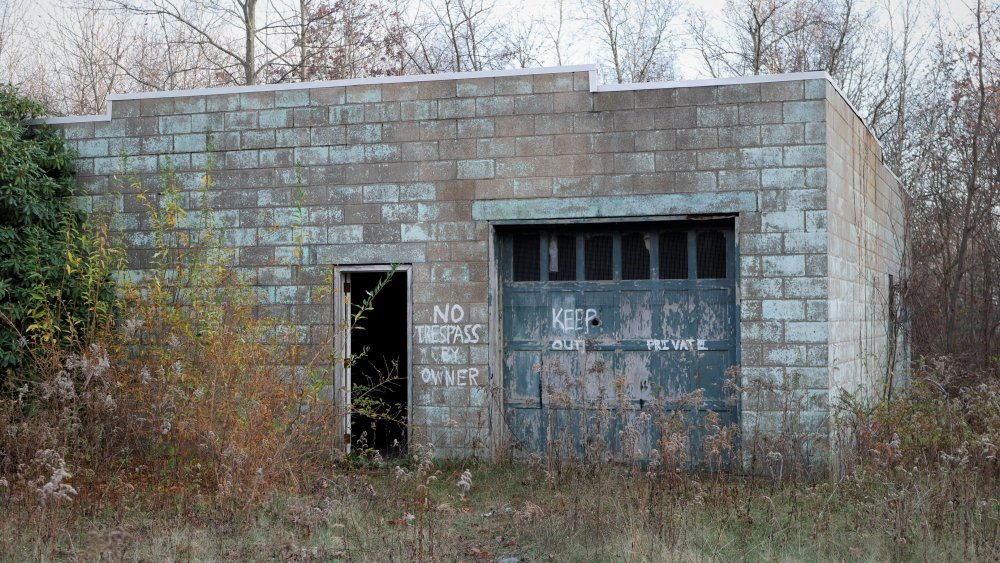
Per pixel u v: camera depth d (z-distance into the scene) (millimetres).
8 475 8828
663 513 8016
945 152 22562
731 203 10805
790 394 10508
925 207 22578
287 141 11969
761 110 10766
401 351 14984
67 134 12484
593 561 7309
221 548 7355
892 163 26906
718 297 11102
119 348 10258
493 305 11453
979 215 19734
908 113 27594
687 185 10930
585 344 11453
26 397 10609
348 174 11797
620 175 11109
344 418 11859
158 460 9258
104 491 8711
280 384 10070
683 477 9000
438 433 11453
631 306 11359
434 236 11555
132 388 9586
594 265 11500
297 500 8641
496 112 11438
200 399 9312
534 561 7402
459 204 11508
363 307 11773
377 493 9352
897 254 17656
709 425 9680
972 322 19562
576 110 11234
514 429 11594
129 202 12297
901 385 16938
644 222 11148
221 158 12109
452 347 11461
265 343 11477
